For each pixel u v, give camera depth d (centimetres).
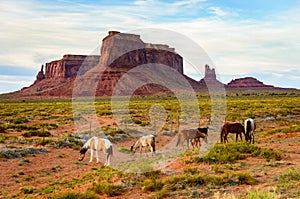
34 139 2644
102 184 1327
